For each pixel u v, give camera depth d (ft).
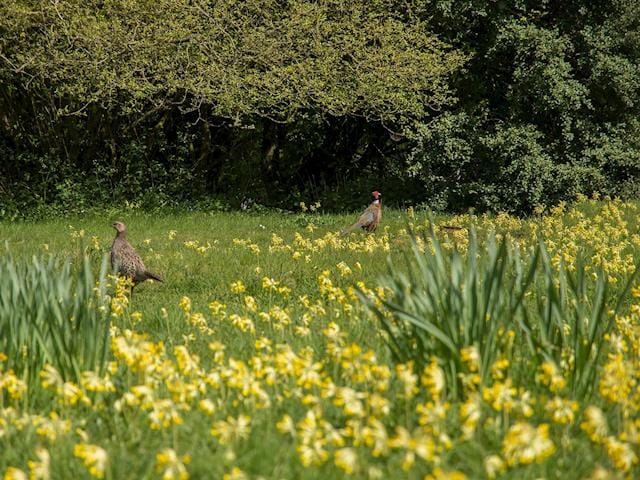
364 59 96.43
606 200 97.04
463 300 22.66
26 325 23.36
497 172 98.07
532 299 39.09
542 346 22.35
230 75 89.97
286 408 20.92
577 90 96.12
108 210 92.84
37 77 94.63
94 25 83.76
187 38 88.74
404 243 61.67
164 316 33.65
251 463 17.57
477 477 16.89
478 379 20.18
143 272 43.96
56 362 22.91
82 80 87.35
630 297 40.93
